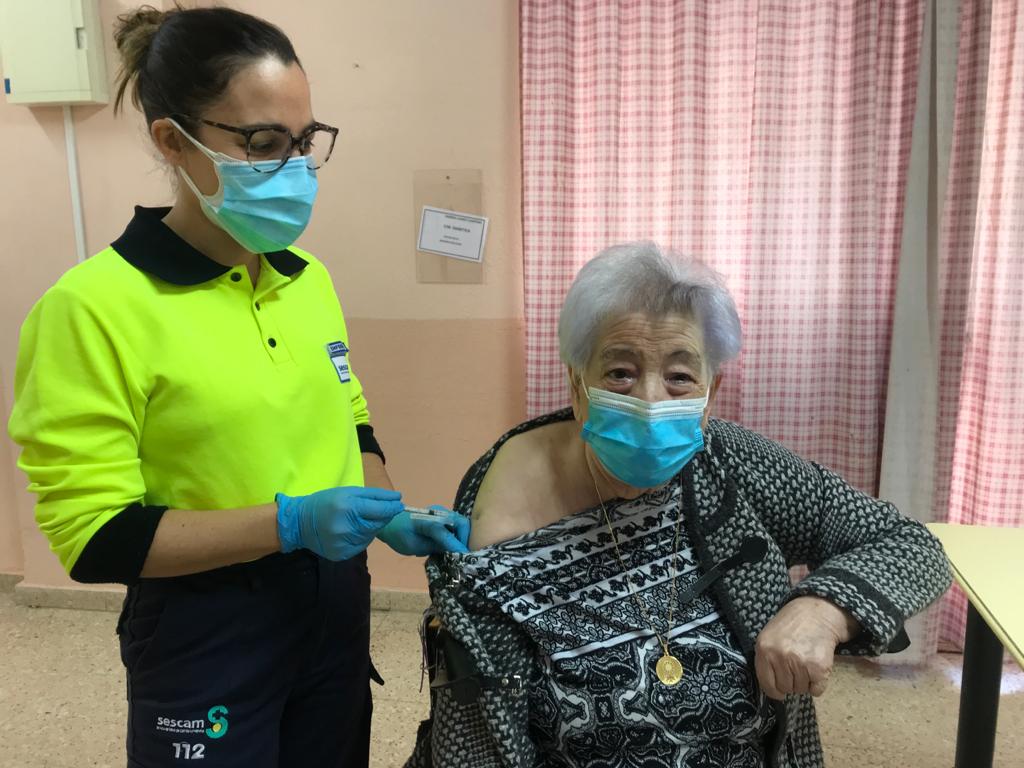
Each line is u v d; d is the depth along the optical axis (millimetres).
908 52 2014
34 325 956
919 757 1917
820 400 2205
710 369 992
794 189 2092
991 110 2064
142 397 961
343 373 1203
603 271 969
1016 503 2152
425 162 2354
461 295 2426
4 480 2717
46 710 2139
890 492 2129
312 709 1197
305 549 1122
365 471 1363
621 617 1003
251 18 987
